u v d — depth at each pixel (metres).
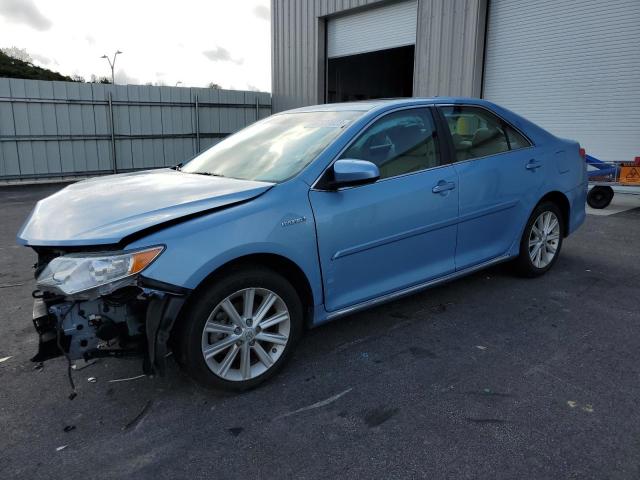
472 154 3.96
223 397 2.83
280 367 3.00
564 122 11.10
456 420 2.56
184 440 2.46
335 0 15.88
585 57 10.54
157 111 16.08
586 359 3.18
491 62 12.23
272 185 2.97
